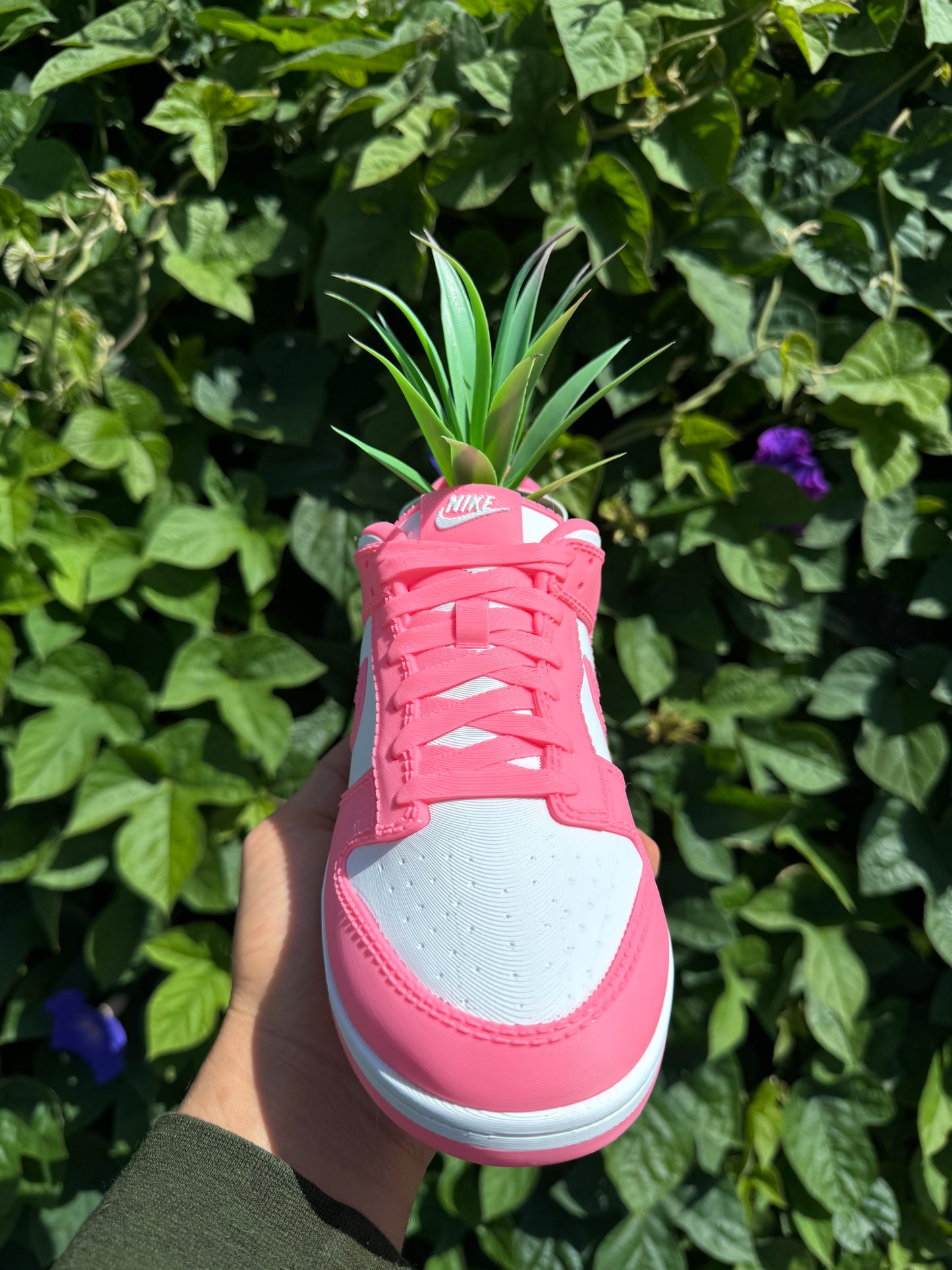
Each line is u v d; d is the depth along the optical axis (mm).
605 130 437
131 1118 496
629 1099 270
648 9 403
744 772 508
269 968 362
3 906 492
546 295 460
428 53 423
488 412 337
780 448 470
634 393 460
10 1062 522
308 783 407
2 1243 481
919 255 476
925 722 483
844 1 434
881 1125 534
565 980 271
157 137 471
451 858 285
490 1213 471
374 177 411
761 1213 529
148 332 472
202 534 455
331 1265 294
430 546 328
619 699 482
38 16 445
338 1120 339
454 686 311
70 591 449
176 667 452
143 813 452
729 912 503
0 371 435
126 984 507
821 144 468
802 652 492
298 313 489
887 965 504
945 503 484
